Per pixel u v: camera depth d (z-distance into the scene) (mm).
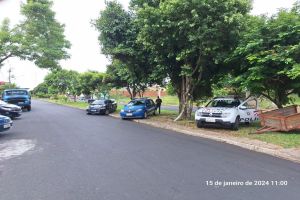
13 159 9773
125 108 24797
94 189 6840
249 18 18266
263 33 16547
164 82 27828
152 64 24609
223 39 18031
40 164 9102
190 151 11227
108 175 7926
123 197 6344
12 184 7227
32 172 8242
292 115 15125
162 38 18719
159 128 18734
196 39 17312
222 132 16219
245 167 8898
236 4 17734
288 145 12234
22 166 8875
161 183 7277
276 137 14109
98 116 27703
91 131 16547
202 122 17500
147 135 15305
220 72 20609
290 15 16172
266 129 15695
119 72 30703
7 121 15094
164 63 22172
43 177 7773
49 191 6723
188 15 17484
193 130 17047
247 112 18375
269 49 16172
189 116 22750
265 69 16047
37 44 38438
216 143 13266
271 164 9336
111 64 35688
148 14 18344
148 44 19484
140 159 9766
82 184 7191
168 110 35250
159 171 8344
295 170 8617
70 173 8125
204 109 17719
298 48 14711
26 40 38031
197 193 6613
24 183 7297
